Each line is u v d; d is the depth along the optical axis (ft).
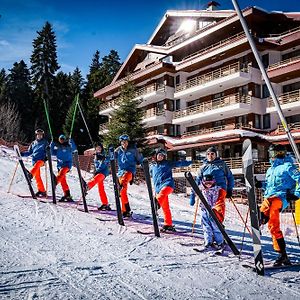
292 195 15.78
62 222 21.72
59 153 30.19
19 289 10.68
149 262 14.51
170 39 126.41
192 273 13.48
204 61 101.35
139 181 63.36
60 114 168.35
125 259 14.67
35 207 26.25
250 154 14.35
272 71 83.82
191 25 117.39
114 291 11.06
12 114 155.94
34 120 172.96
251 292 11.81
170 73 115.85
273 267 14.92
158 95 113.50
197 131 103.91
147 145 93.91
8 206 25.88
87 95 184.24
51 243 16.43
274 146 16.56
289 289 12.30
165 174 21.98
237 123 96.07
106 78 184.24
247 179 14.42
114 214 26.53
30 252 14.71
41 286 11.02
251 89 91.40
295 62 79.10
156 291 11.33
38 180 31.76
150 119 113.91
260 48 88.99
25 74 213.87
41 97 165.37
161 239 19.19
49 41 168.55
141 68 134.51
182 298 10.91
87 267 13.23
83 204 28.91
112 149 26.07
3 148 96.12
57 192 37.19
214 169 18.37
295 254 17.89
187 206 39.01
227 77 92.27
